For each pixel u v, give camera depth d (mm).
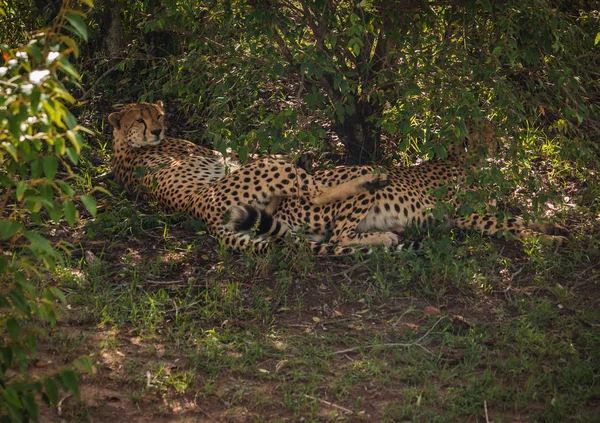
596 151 11859
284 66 10688
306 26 10656
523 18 10023
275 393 7363
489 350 8164
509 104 9906
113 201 11930
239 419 6941
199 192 11172
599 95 12703
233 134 11180
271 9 9945
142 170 12109
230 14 10570
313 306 9102
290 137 9820
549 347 8047
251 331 8477
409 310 8898
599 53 11750
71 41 5352
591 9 12102
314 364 7852
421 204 10836
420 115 10273
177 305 8977
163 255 10305
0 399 5379
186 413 7004
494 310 8961
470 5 10023
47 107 5039
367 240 10312
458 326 8609
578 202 11703
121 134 12898
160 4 12602
